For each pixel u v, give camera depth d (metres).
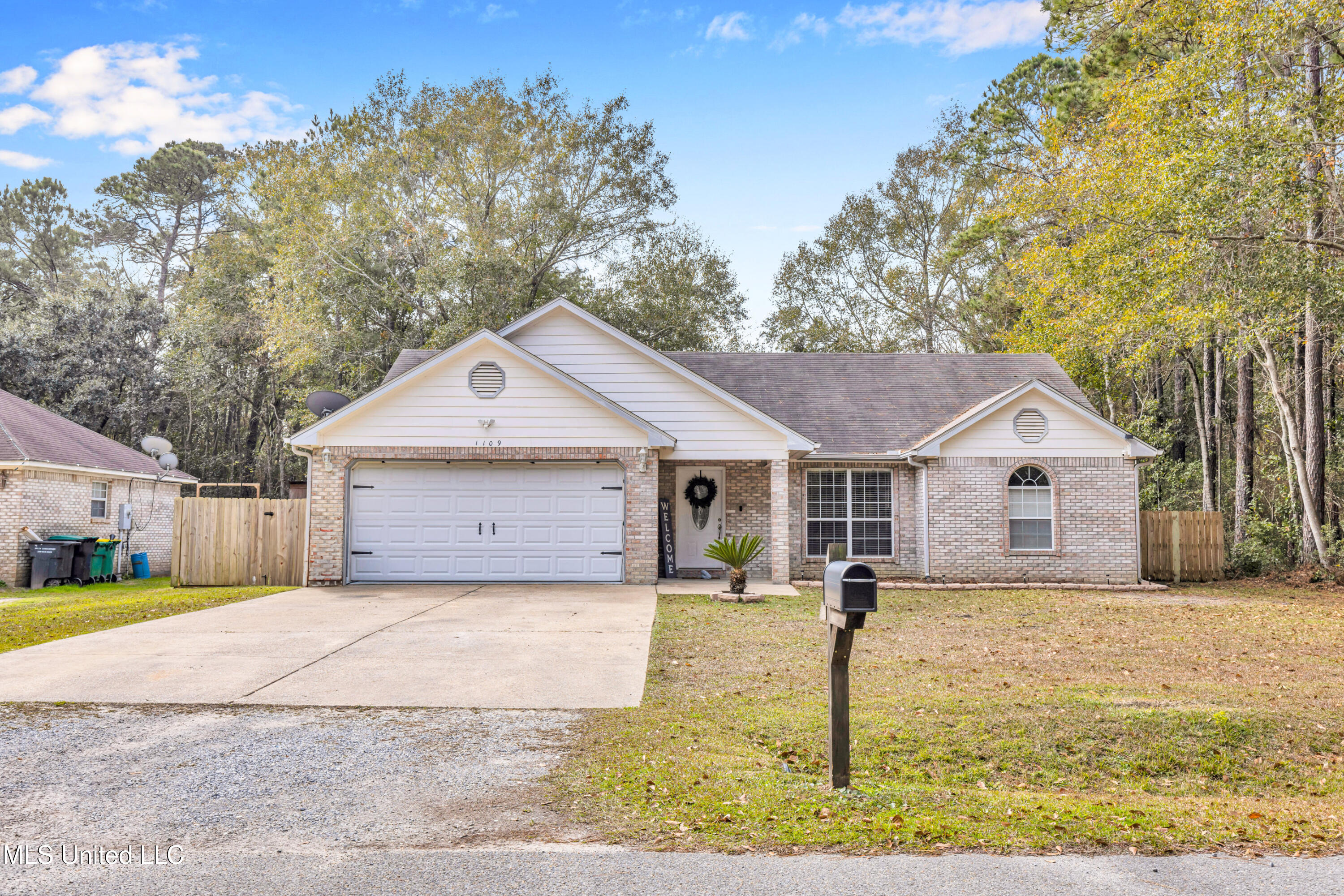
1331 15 15.05
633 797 4.96
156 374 34.84
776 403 20.11
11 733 6.31
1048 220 26.81
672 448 16.56
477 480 16.39
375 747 5.98
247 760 5.70
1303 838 4.51
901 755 6.28
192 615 12.12
